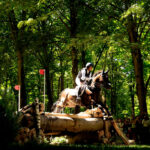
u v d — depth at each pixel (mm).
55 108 10891
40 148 4941
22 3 10883
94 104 9125
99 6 13758
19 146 4711
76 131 8219
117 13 13836
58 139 8211
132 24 12344
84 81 9727
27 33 5207
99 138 8867
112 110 25031
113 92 25797
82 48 6758
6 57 7695
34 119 6832
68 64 25156
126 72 25234
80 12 14297
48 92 20047
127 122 11648
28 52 5348
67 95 10359
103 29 12609
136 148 6746
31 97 25328
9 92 5684
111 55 22953
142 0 12281
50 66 22281
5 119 4984
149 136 9516
